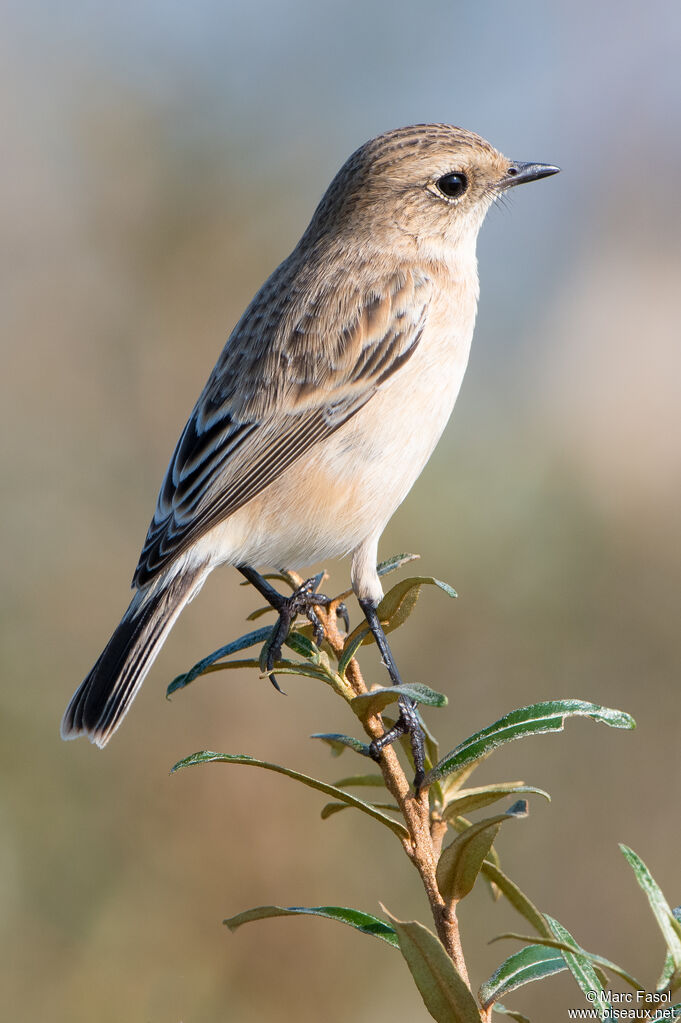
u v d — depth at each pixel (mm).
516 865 11523
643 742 11859
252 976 10633
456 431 12969
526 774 11867
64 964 10312
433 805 5332
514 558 12484
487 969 10938
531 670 12172
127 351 13125
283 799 11070
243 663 5953
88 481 12242
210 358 13234
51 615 11469
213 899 10727
